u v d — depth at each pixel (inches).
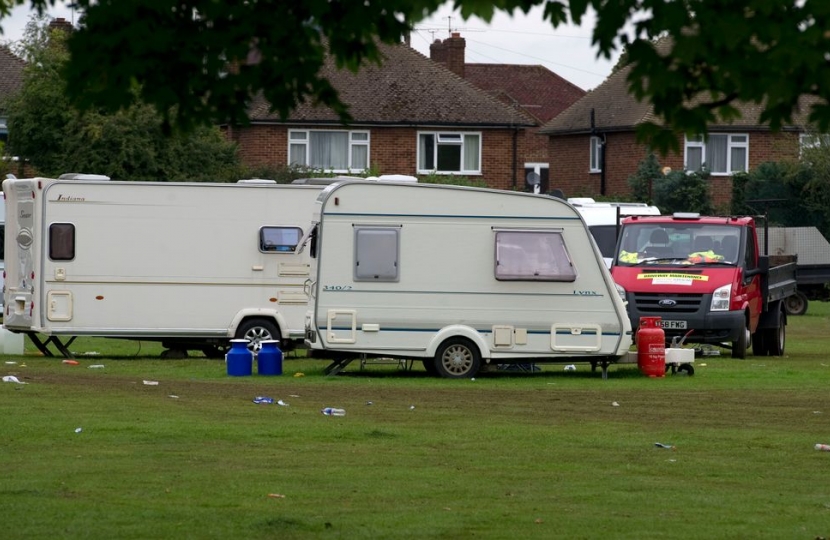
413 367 3319.4
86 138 6112.2
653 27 1011.9
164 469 1715.1
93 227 3521.2
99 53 1123.3
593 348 3061.0
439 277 3034.0
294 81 1192.2
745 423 2262.6
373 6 1125.7
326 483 1630.2
